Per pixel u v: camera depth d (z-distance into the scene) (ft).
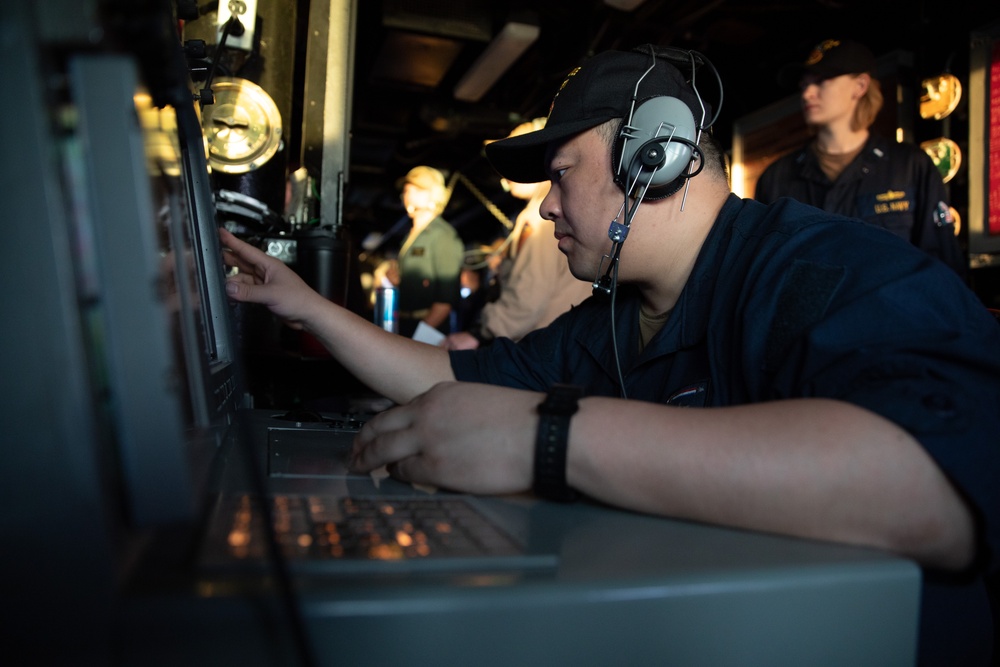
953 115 10.52
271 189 5.21
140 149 1.05
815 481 1.43
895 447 1.44
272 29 5.49
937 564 1.49
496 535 1.36
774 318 2.11
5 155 0.94
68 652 0.90
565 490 1.65
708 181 2.86
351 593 0.97
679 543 1.38
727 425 1.57
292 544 1.18
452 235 11.64
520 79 17.20
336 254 4.63
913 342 1.68
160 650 0.90
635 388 2.84
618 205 2.78
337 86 5.86
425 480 1.81
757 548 1.36
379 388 3.33
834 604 1.23
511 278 7.86
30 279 0.94
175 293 1.61
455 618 1.00
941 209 8.36
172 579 0.98
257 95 4.80
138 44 1.12
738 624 1.16
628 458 1.57
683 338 2.66
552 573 1.13
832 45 8.57
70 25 0.98
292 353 4.66
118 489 1.03
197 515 1.09
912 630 1.30
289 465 2.10
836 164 8.79
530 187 8.86
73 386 0.93
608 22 12.96
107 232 1.03
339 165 5.86
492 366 3.43
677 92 2.76
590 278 3.02
